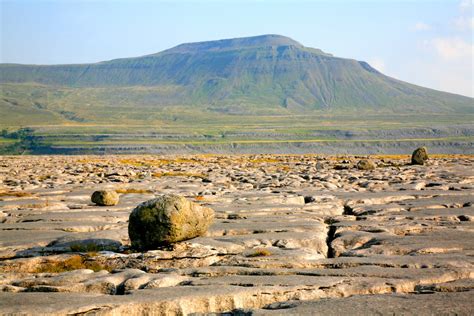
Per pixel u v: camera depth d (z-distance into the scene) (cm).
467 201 4028
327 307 1662
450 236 2809
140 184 5888
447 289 1845
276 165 9838
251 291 1830
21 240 2812
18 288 1956
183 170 8494
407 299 1733
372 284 1897
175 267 2288
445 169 7712
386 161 10831
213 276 2122
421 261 2217
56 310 1664
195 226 2589
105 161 12481
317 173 7338
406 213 3584
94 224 3259
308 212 3697
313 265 2236
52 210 3956
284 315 1599
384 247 2544
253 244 2642
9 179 6706
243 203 4100
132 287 1958
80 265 2347
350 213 3791
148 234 2502
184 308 1733
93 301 1752
